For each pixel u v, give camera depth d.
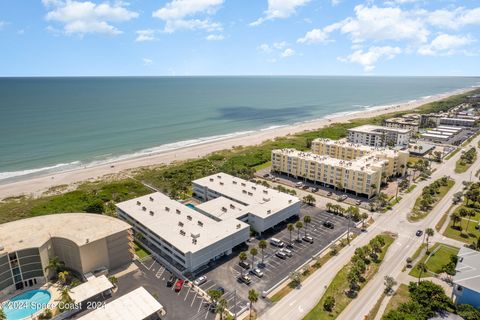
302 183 198.50
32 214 152.50
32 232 109.12
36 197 177.12
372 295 99.12
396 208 162.88
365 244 128.38
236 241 123.56
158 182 199.88
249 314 90.75
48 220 118.44
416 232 137.62
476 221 147.88
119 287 102.38
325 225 143.12
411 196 178.12
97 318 83.50
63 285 102.81
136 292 93.94
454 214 142.25
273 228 141.75
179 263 111.81
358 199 174.00
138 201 147.50
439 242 130.00
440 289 93.19
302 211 158.75
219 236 117.94
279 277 108.06
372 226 143.75
